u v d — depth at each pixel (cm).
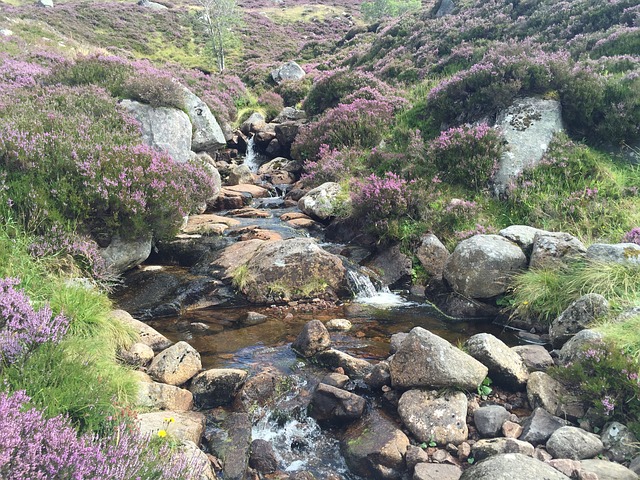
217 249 1030
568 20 1994
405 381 541
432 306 862
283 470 468
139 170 917
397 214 1066
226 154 2089
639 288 666
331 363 623
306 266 902
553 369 545
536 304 737
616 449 441
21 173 806
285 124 2119
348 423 523
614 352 504
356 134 1599
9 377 370
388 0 6291
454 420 490
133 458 336
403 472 454
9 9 4316
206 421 514
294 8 6956
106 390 425
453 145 1177
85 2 5381
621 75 1279
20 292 456
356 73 2188
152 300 819
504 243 830
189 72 2884
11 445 271
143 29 4950
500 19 2375
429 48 2436
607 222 931
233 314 819
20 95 1228
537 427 473
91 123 1120
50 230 752
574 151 1108
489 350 576
